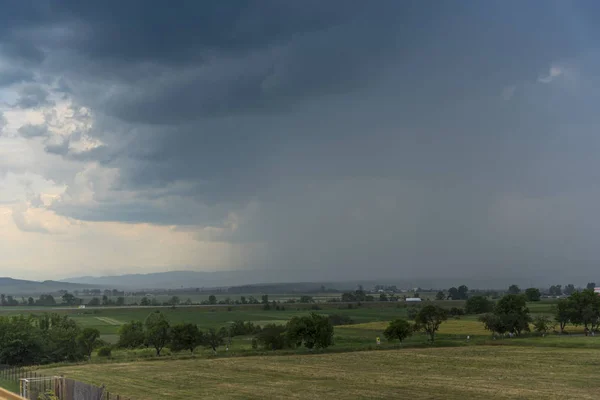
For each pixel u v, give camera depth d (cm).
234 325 18900
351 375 7900
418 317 13725
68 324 14675
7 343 11712
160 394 6312
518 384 6725
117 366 9762
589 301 14900
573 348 11050
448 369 8375
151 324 16412
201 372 8569
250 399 5925
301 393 6309
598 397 5759
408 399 5812
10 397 5662
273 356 11175
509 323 14350
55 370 9219
